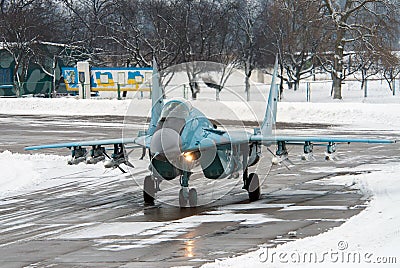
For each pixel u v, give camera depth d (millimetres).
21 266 10391
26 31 65062
